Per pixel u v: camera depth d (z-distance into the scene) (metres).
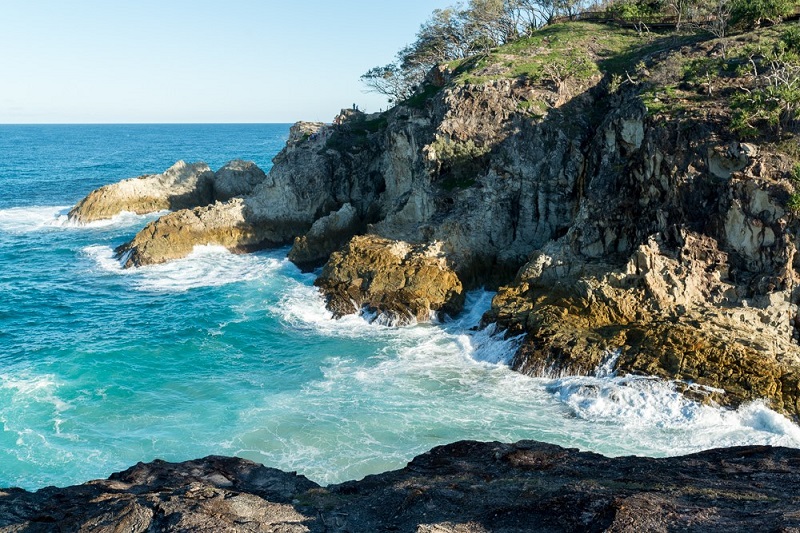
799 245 28.22
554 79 46.28
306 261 48.09
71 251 54.25
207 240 51.41
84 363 31.69
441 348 32.62
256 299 40.78
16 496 16.34
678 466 17.58
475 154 44.94
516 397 27.06
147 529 13.88
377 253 39.59
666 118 34.59
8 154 164.12
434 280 37.59
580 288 31.45
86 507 15.19
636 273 30.95
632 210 35.28
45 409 27.14
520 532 13.63
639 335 28.03
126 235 59.81
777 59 35.78
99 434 25.12
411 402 26.81
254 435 24.48
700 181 31.94
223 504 14.91
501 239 41.75
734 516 13.46
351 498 16.16
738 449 18.72
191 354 32.69
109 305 40.50
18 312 39.25
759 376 24.88
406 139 51.66
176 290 43.19
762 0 46.31
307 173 56.00
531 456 18.66
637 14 58.78
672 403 25.05
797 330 27.44
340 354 32.16
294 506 15.51
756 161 30.36
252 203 54.09
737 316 27.86
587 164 40.22
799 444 22.45
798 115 31.06
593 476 17.09
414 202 46.28
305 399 27.38
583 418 25.20
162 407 27.16
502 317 32.53
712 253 30.45
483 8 68.38
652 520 13.29
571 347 28.59
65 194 86.75
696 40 48.38
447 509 15.04
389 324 35.84
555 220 41.47
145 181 68.06
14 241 57.94
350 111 69.69
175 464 18.95
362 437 24.08
